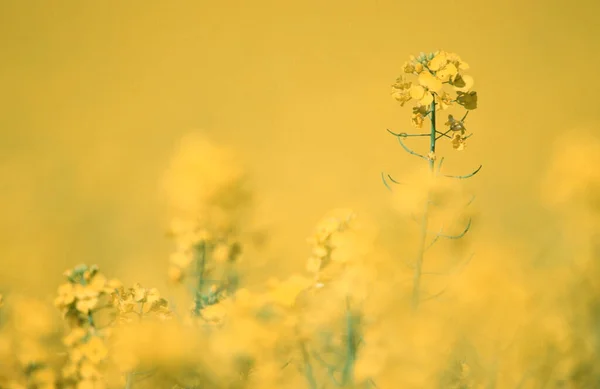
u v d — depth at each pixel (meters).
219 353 3.53
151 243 11.19
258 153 20.72
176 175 5.25
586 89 28.17
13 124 23.53
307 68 29.92
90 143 21.23
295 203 13.09
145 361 3.51
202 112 25.94
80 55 30.78
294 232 9.12
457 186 4.00
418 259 3.95
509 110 26.02
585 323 5.28
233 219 5.11
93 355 3.65
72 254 10.19
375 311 3.76
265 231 5.20
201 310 4.10
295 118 25.12
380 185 15.73
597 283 5.50
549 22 33.44
